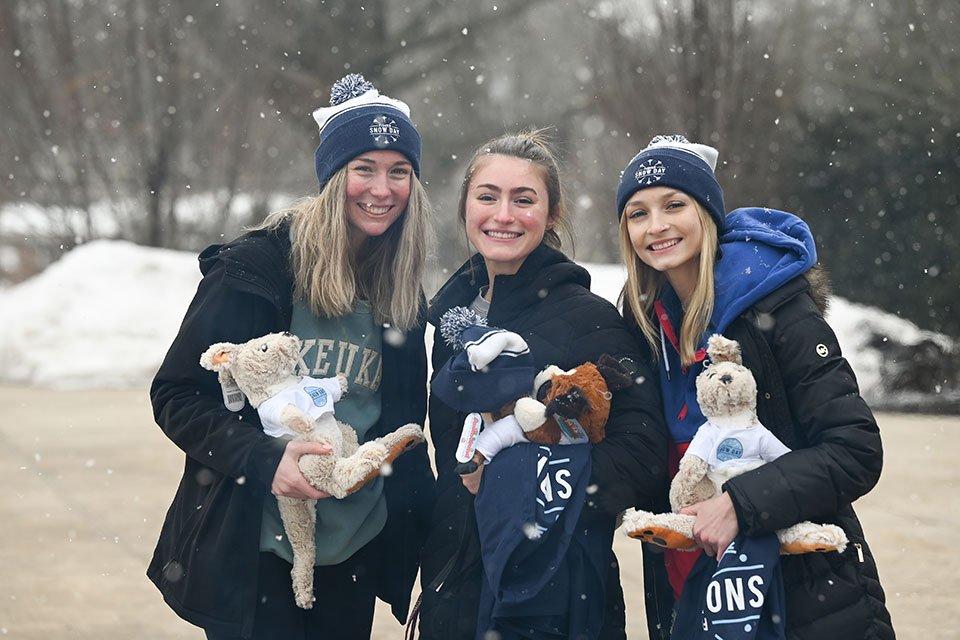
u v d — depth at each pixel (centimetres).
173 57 2678
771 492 317
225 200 2883
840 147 2016
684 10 1945
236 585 351
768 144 1941
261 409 349
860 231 2008
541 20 3512
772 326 335
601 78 2139
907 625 576
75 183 2725
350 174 372
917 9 2078
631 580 675
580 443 339
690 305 350
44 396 1620
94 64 2712
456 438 374
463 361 341
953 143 1969
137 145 2686
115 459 1075
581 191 2627
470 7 3072
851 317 1756
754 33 1973
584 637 341
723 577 319
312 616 377
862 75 2066
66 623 576
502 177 370
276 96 2789
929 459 1112
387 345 385
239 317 362
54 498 893
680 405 358
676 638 340
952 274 1920
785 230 357
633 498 341
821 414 326
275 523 360
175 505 369
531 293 370
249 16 2789
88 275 2100
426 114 3200
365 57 2803
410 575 393
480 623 340
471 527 354
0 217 3017
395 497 389
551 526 330
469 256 404
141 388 1747
